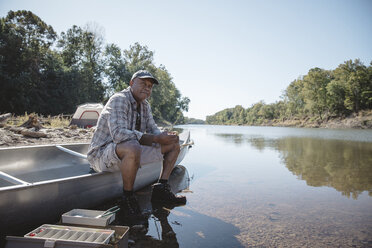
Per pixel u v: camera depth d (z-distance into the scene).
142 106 2.64
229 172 3.95
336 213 2.11
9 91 23.48
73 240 1.21
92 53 33.38
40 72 26.52
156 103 43.53
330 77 66.81
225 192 2.78
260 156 5.77
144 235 1.66
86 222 1.46
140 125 2.63
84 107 10.98
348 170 4.02
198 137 13.76
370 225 1.85
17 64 25.41
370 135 15.99
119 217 1.99
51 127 7.99
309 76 63.50
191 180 3.39
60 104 27.23
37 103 25.55
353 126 47.12
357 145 8.51
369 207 2.26
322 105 60.12
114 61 35.69
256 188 2.96
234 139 12.08
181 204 2.36
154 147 2.44
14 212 1.58
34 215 1.70
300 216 2.04
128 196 2.08
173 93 57.59
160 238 1.62
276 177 3.55
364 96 51.50
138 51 41.16
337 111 56.94
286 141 10.62
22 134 5.45
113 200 2.41
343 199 2.51
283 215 2.06
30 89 24.86
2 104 23.25
